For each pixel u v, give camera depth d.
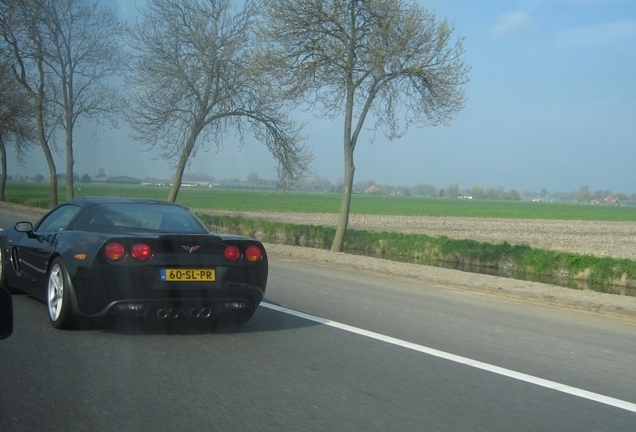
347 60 18.80
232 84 25.34
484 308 9.86
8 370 5.36
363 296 10.39
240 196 113.00
